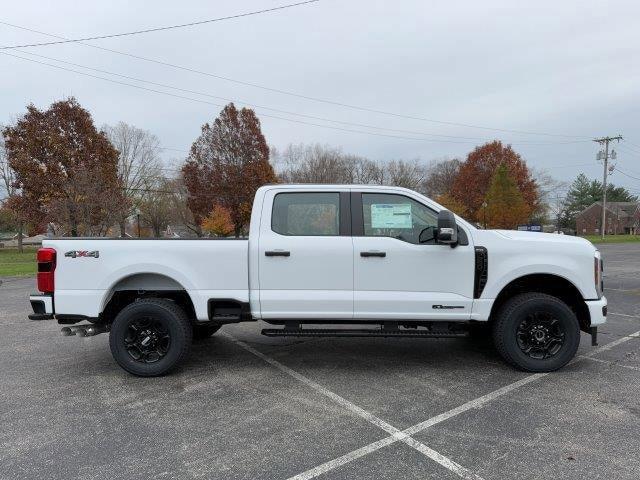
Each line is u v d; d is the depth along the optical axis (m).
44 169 27.75
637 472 3.00
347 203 4.92
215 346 6.12
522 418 3.82
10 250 42.94
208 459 3.22
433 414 3.92
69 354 5.88
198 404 4.20
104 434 3.61
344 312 4.81
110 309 5.19
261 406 4.14
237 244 4.85
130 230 51.56
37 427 3.75
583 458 3.18
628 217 91.62
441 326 4.94
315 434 3.58
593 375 4.82
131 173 51.16
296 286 4.82
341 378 4.84
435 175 67.00
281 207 4.95
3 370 5.23
